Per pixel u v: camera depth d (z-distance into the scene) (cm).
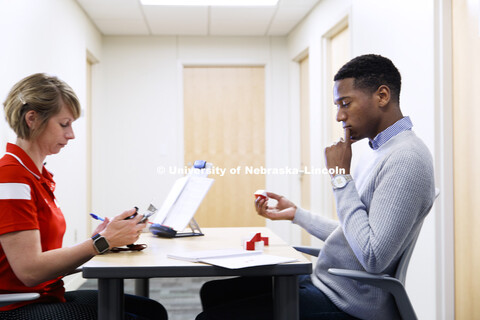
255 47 532
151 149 521
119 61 520
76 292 155
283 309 124
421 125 253
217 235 181
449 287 237
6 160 133
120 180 516
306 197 497
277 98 533
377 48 304
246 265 117
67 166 365
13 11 261
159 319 155
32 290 136
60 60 358
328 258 141
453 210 238
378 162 135
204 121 533
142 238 174
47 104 136
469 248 226
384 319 131
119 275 119
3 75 245
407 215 121
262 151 537
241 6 432
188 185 181
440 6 238
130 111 520
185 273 120
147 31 507
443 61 238
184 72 532
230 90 535
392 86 138
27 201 128
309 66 450
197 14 454
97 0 409
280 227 529
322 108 413
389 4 285
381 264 120
